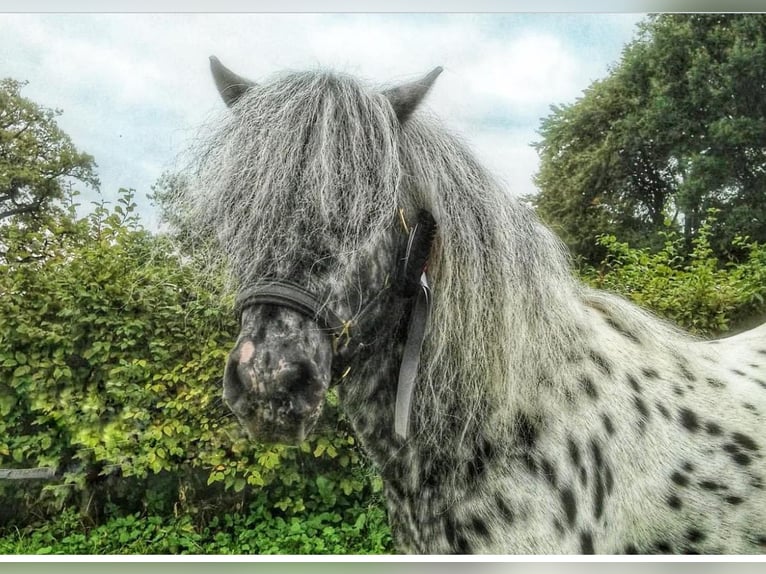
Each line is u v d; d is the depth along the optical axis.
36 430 3.57
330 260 1.41
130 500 3.60
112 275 3.46
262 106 1.53
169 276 2.32
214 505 3.56
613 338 1.79
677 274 4.16
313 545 3.32
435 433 1.58
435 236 1.57
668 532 1.63
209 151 1.60
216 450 3.44
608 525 1.57
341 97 1.51
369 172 1.46
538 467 1.52
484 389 1.56
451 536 1.56
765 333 2.27
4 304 3.41
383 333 1.55
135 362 3.36
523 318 1.58
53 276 3.49
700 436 1.70
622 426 1.63
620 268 4.55
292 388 1.35
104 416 3.47
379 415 1.64
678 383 1.78
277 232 1.40
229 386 1.38
